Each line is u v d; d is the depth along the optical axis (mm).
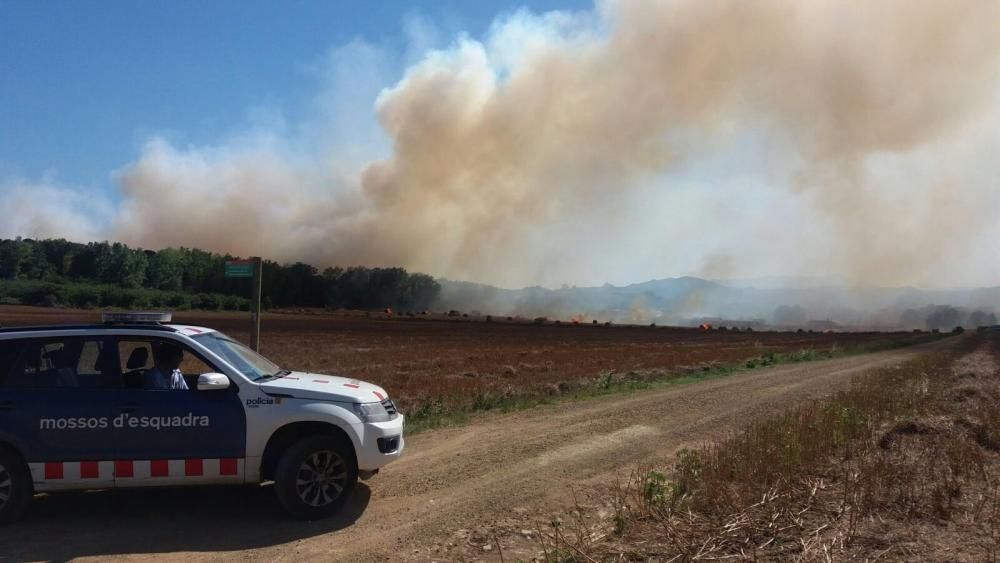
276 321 83375
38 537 6238
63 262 131375
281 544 6086
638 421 12648
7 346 6777
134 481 6605
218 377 6727
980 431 10336
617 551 5617
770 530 5898
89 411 6570
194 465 6688
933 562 5160
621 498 6977
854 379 21312
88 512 7012
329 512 6801
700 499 6723
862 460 8102
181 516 6887
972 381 20531
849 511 6387
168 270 141750
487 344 49625
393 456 7160
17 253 123875
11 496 6469
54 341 6852
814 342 66062
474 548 5934
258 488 7922
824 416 10844
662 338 70812
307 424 6941
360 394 7203
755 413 13648
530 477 8375
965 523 6027
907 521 6113
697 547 5547
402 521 6707
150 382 6910
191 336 7223
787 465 7586
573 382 19922
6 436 6441
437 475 8492
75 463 6516
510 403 15289
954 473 7484
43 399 6559
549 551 5777
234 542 6133
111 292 111688
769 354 38812
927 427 10352
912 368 25188
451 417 13289
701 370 27547
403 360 31484
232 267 11164
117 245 135750
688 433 11359
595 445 10328
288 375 7695
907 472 7590
